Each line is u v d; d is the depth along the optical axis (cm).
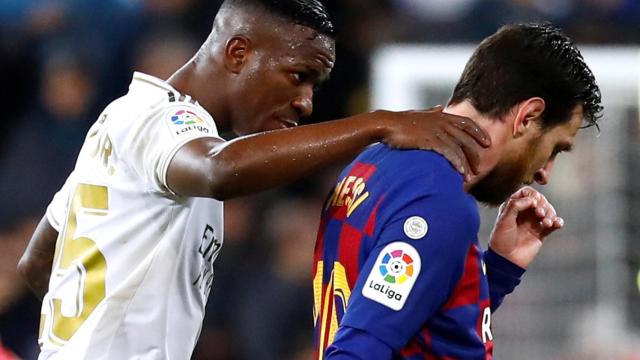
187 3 2716
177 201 1110
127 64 2689
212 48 1186
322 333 1072
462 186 989
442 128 1005
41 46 2767
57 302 1158
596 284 2222
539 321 2216
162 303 1128
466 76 1066
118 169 1125
